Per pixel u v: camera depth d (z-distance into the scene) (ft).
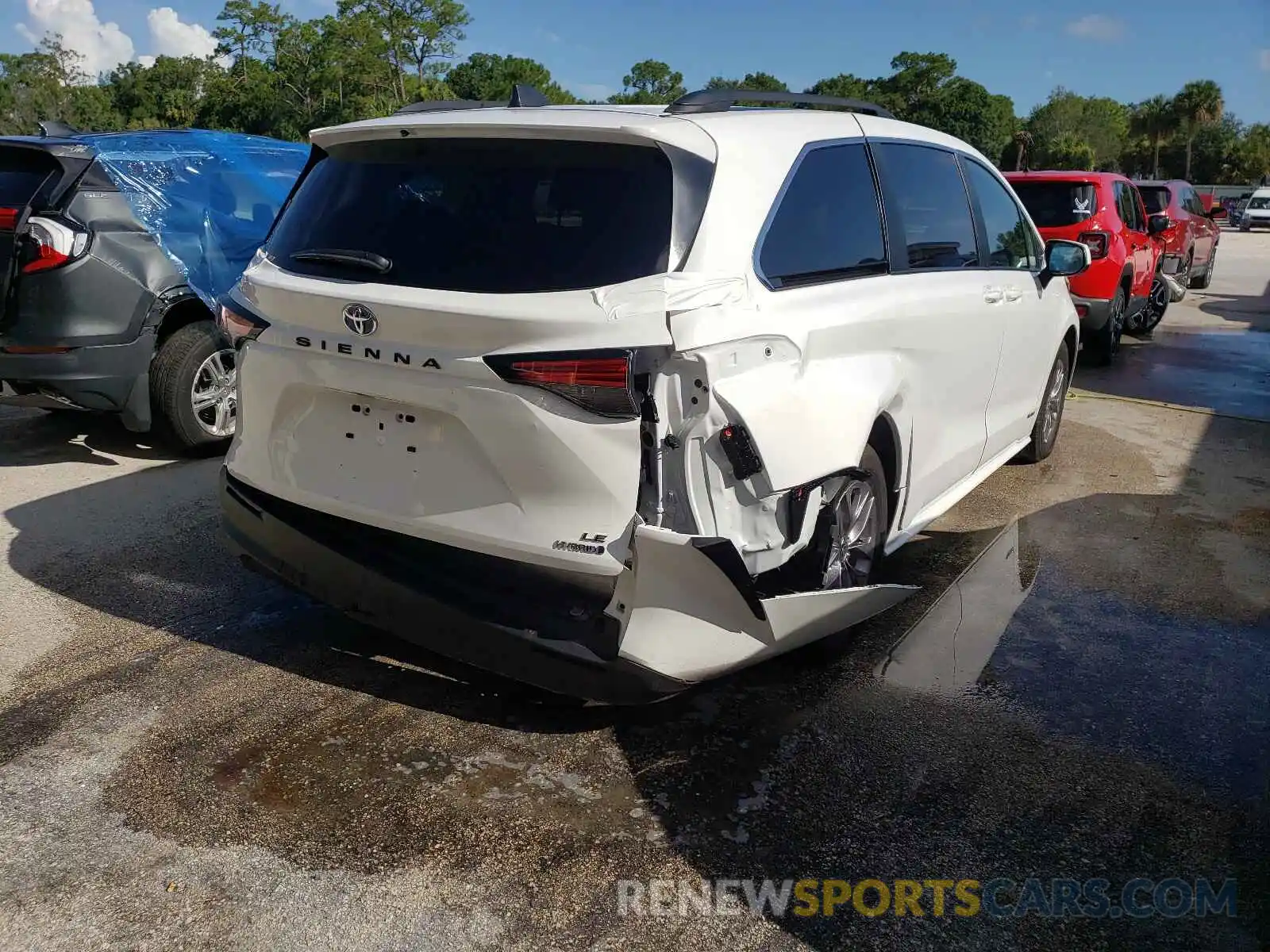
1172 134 291.79
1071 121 298.76
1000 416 16.80
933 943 7.77
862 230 11.84
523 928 7.81
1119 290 31.07
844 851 8.77
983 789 9.68
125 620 12.80
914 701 11.26
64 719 10.56
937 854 8.77
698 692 11.34
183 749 10.07
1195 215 52.60
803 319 9.96
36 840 8.68
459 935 7.73
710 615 8.98
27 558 14.67
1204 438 23.09
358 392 9.46
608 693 9.09
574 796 9.45
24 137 18.58
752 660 9.71
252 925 7.78
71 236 17.42
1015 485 19.29
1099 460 21.09
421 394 9.02
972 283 14.46
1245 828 9.18
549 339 8.42
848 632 12.01
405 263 9.32
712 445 8.84
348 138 10.34
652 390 8.48
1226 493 18.97
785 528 9.74
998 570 15.14
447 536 9.18
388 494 9.53
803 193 10.66
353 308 9.24
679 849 8.75
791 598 9.56
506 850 8.69
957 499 15.31
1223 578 14.89
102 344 17.93
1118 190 32.24
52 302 17.46
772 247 9.92
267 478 10.53
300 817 9.06
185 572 14.28
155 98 300.20
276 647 12.16
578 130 9.11
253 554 10.88
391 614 9.76
